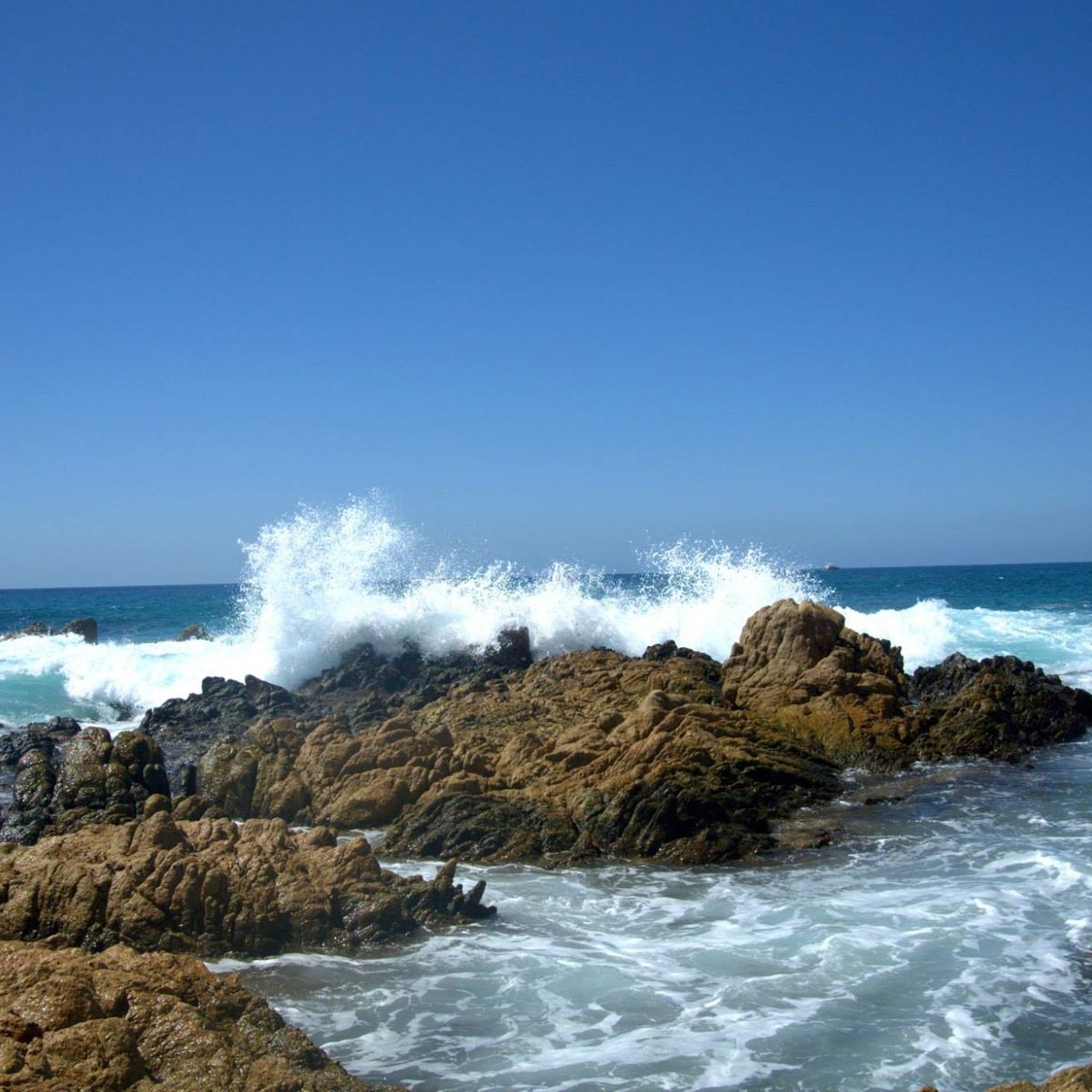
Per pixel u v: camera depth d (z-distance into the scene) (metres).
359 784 17.69
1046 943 11.57
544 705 22.67
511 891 13.95
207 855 12.39
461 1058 9.33
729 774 17.23
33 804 17.17
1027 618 46.84
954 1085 8.66
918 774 19.52
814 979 10.79
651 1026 9.88
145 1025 8.46
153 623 65.69
